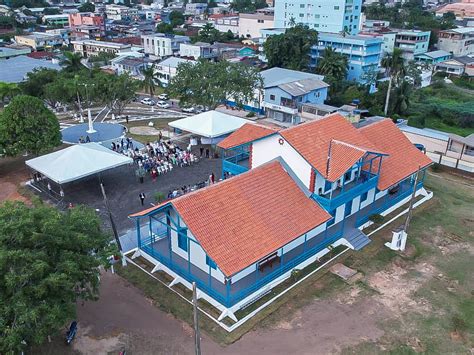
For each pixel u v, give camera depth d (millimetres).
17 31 167750
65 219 26297
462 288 32969
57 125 52188
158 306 29984
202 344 26891
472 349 27047
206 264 31938
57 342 26484
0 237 22234
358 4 138375
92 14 196500
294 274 32781
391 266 35469
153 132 67812
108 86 71188
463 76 123500
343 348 26875
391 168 43250
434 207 46031
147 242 36531
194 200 29922
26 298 21531
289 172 36219
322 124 39875
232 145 41594
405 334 28109
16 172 51750
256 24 170500
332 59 98938
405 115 87062
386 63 84125
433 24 167625
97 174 50406
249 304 30312
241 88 72875
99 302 30172
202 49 127125
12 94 77812
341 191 37594
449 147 59156
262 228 30859
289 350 26656
